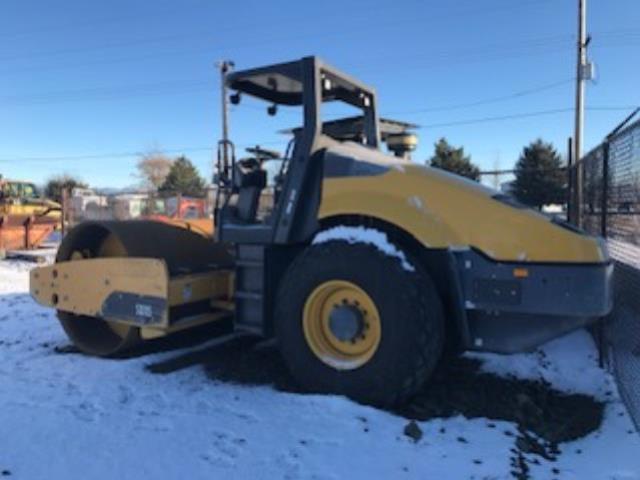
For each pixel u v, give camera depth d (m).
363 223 4.45
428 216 4.13
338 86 5.29
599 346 5.35
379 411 3.99
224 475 3.09
